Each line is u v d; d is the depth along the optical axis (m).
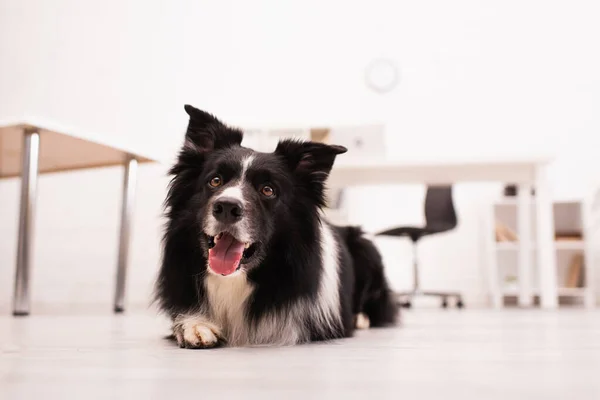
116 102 7.65
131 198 4.39
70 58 7.68
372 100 7.74
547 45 7.66
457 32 7.74
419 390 1.06
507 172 4.96
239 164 2.05
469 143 7.69
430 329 2.80
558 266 7.32
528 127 7.65
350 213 7.80
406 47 7.77
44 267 7.21
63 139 3.67
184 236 2.11
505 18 7.70
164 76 7.66
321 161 2.23
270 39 7.79
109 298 7.14
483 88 7.70
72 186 7.26
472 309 5.30
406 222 7.73
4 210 7.27
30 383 1.14
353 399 0.97
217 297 2.08
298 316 2.10
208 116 2.27
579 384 1.12
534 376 1.23
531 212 7.08
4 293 7.15
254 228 1.96
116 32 7.68
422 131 7.71
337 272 2.41
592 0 7.62
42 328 2.65
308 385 1.12
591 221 7.44
